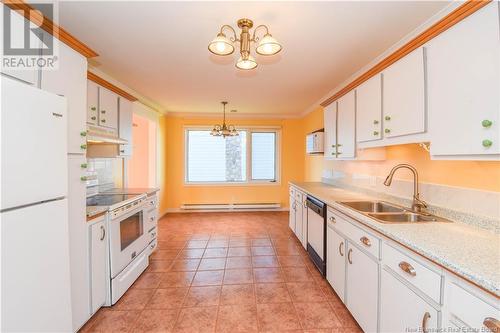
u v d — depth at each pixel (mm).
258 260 2969
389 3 1548
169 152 5352
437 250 1047
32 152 1133
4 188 1000
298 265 2824
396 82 1688
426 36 1369
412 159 2002
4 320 1008
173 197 5402
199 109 4914
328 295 2199
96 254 1857
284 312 1955
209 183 5441
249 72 2785
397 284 1274
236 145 5504
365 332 1594
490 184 1351
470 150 1113
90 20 1752
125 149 2916
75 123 1633
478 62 1072
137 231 2545
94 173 2822
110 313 1938
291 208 4039
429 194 1800
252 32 1879
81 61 1691
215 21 1758
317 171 4582
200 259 3006
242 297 2168
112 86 2555
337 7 1586
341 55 2314
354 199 2422
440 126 1292
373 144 2029
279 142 5543
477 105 1078
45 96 1206
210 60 2461
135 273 2432
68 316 1352
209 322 1836
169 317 1895
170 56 2369
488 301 809
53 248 1257
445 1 1521
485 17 1042
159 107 4688
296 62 2480
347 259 1889
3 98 992
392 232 1299
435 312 1021
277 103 4344
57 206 1288
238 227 4371
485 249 1062
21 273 1077
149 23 1793
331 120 3025
